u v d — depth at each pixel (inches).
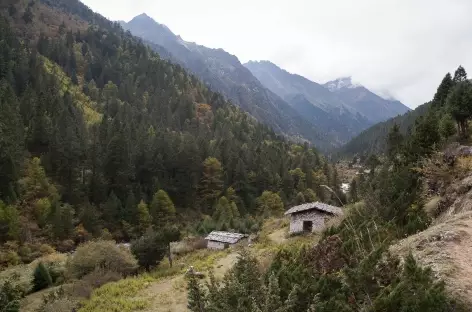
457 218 455.2
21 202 2305.6
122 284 1156.5
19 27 6520.7
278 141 6131.9
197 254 1620.3
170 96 6200.8
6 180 2277.3
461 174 722.2
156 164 3243.1
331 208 1534.2
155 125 4746.6
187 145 3344.0
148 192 3127.5
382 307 266.8
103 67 6294.3
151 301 987.9
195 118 5664.4
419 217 568.7
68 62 6043.3
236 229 2283.5
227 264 1309.1
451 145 1014.4
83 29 7834.6
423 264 354.3
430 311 241.6
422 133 1044.5
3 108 2628.0
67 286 1157.1
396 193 714.2
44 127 3009.4
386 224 548.4
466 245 374.3
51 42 6358.3
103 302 1004.6
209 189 3366.1
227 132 5132.9
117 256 1325.0
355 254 401.1
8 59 4448.8
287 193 3695.9
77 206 2598.4
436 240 401.4
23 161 2664.9
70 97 4244.6
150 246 1408.7
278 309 323.3
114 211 2618.1
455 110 1342.3
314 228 1533.0
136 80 6387.8
